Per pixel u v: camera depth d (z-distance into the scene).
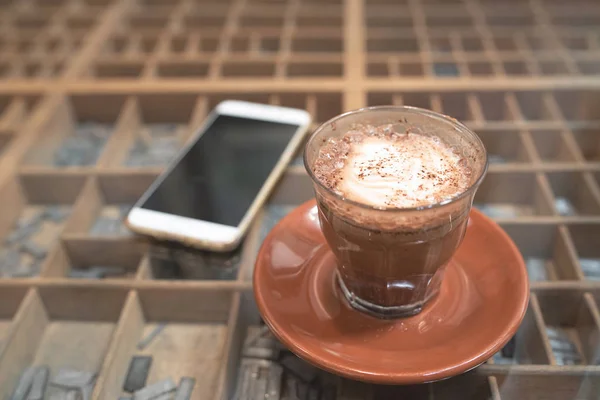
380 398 0.25
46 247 0.35
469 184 0.23
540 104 0.44
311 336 0.23
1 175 0.37
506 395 0.25
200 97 0.44
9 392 0.26
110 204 0.38
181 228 0.31
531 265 0.32
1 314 0.30
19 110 0.45
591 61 0.47
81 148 0.43
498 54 0.50
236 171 0.35
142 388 0.26
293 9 0.59
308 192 0.36
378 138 0.26
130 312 0.28
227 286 0.28
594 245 0.32
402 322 0.24
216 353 0.28
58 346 0.29
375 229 0.22
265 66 0.50
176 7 0.62
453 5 0.60
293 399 0.25
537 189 0.35
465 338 0.23
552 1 0.59
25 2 0.66
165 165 0.40
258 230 0.33
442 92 0.43
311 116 0.42
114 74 0.51
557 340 0.28
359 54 0.49
